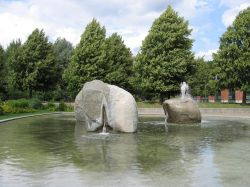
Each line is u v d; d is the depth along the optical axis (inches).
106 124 786.8
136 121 782.5
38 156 486.3
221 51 1882.4
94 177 368.5
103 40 2087.8
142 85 1962.4
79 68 2052.2
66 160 456.8
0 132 784.9
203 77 2733.8
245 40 1831.9
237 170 403.9
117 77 2124.8
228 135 743.7
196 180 359.6
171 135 737.6
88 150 535.5
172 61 1913.1
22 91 2192.4
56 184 343.0
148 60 1958.7
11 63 2153.1
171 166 422.3
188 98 1069.8
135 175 377.4
